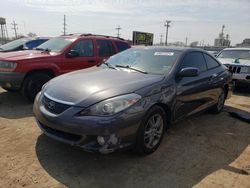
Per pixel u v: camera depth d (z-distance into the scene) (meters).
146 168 3.21
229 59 9.02
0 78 5.48
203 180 3.03
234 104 6.80
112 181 2.91
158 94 3.46
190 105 4.30
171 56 4.27
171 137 4.23
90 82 3.45
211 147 3.93
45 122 3.23
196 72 3.87
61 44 6.48
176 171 3.19
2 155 3.34
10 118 4.73
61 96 3.22
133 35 42.12
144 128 3.28
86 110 2.97
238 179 3.08
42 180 2.86
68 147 3.63
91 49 6.80
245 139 4.35
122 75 3.79
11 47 9.80
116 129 2.94
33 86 5.69
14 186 2.73
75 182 2.86
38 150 3.52
